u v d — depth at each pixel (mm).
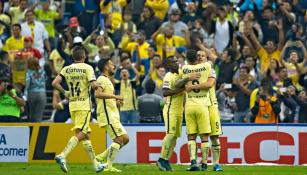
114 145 44156
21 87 61750
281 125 54281
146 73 64938
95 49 65500
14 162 54750
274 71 63781
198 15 71312
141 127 54500
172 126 45312
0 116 56688
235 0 75062
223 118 59875
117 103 44875
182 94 45375
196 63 43969
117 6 72250
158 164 45906
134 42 67750
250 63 63219
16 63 63469
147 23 71438
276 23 70438
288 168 49625
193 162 44406
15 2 71188
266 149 54250
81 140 43531
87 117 42594
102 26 70125
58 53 66125
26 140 54969
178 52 64312
